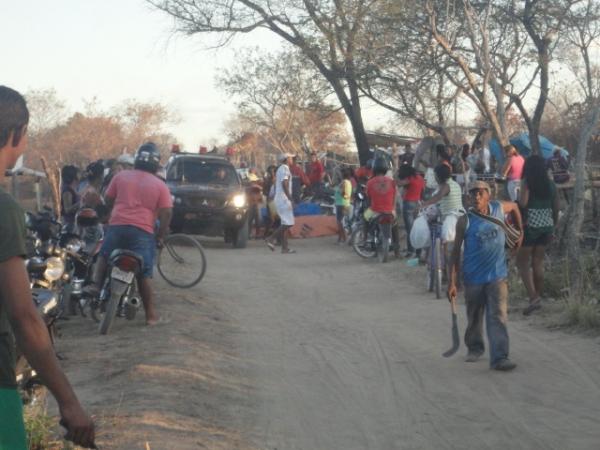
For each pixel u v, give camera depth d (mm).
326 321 12352
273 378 9523
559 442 7672
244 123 61000
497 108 18141
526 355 10180
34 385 7359
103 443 7156
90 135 70625
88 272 11812
